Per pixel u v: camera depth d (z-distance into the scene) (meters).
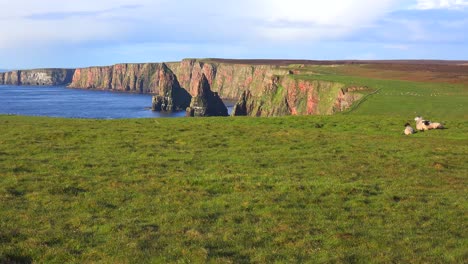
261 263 13.90
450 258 14.35
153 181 23.98
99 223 17.45
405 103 69.25
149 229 16.81
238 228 17.03
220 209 19.42
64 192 21.67
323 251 14.86
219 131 43.00
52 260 14.02
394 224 17.84
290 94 146.12
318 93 130.00
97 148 33.59
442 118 54.78
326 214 18.97
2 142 34.97
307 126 49.06
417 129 45.44
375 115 59.75
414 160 30.94
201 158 30.50
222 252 14.73
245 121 53.22
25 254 14.35
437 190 23.41
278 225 17.42
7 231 16.09
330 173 26.67
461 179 25.89
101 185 23.03
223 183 23.56
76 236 15.96
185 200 20.66
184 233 16.45
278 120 53.56
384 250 15.06
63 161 28.53
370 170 27.78
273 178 24.89
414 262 14.07
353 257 14.48
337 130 46.50
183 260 13.90
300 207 19.98
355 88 104.25
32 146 33.25
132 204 19.95
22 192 21.59
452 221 18.39
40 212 18.62
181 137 39.09
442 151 34.25
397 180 25.38
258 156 31.50
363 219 18.47
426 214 19.20
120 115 199.50
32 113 194.25
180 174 25.47
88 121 51.53
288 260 14.13
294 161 30.11
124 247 14.95
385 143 37.66
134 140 37.44
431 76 146.88
